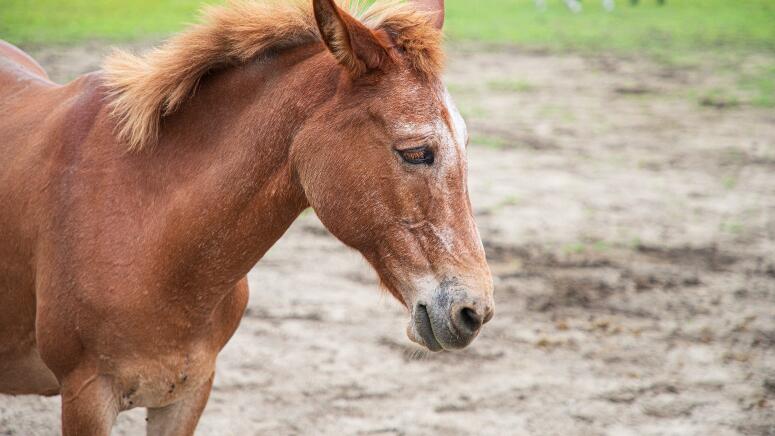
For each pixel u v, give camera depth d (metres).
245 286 3.83
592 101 16.38
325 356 6.32
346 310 7.14
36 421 5.29
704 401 5.89
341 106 3.15
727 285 8.00
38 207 3.44
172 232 3.31
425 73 3.12
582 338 6.80
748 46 22.73
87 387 3.40
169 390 3.51
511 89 17.19
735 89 17.56
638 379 6.17
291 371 6.07
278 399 5.68
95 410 3.41
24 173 3.54
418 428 5.40
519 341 6.71
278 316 6.95
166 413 3.76
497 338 6.75
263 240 3.39
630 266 8.38
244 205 3.32
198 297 3.40
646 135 13.97
